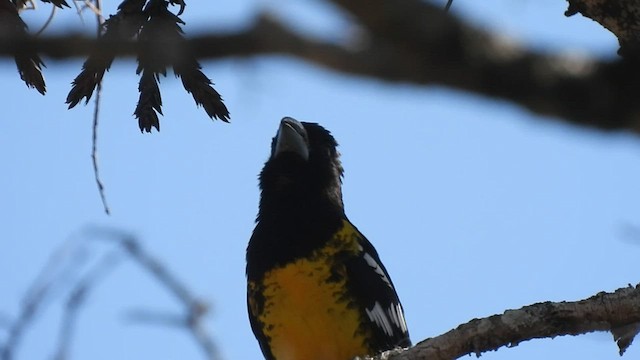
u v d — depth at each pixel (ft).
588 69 11.91
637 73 11.85
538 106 11.87
